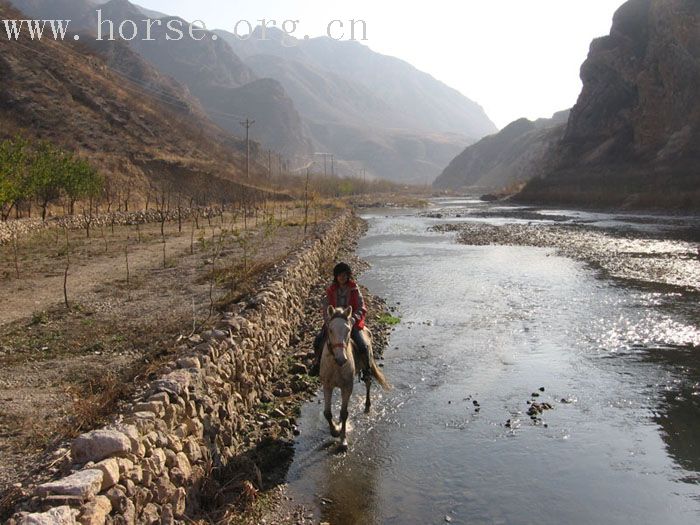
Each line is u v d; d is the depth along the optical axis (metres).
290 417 9.41
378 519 6.82
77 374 9.40
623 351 13.13
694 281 21.06
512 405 10.19
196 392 7.20
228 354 8.84
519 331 15.04
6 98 62.50
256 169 123.94
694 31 74.75
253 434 8.55
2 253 23.61
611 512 6.96
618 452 8.43
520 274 24.05
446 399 10.48
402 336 14.76
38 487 4.59
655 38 83.94
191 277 18.39
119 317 13.32
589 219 53.34
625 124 90.75
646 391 10.70
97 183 39.09
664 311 16.59
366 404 9.88
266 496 7.22
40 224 30.84
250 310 11.18
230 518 6.51
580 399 10.41
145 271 19.77
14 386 8.85
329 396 8.62
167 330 11.88
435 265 27.22
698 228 41.22
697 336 14.04
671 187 63.28
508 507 7.07
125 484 5.11
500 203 97.31
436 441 8.81
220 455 7.36
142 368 8.99
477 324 15.86
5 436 7.05
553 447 8.61
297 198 84.69
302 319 15.44
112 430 5.47
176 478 6.05
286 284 14.91
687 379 11.24
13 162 29.66
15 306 14.34
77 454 5.24
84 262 21.81
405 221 59.62
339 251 32.38
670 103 77.38
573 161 99.88
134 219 40.53
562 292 19.97
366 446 8.64
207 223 41.97
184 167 69.94
